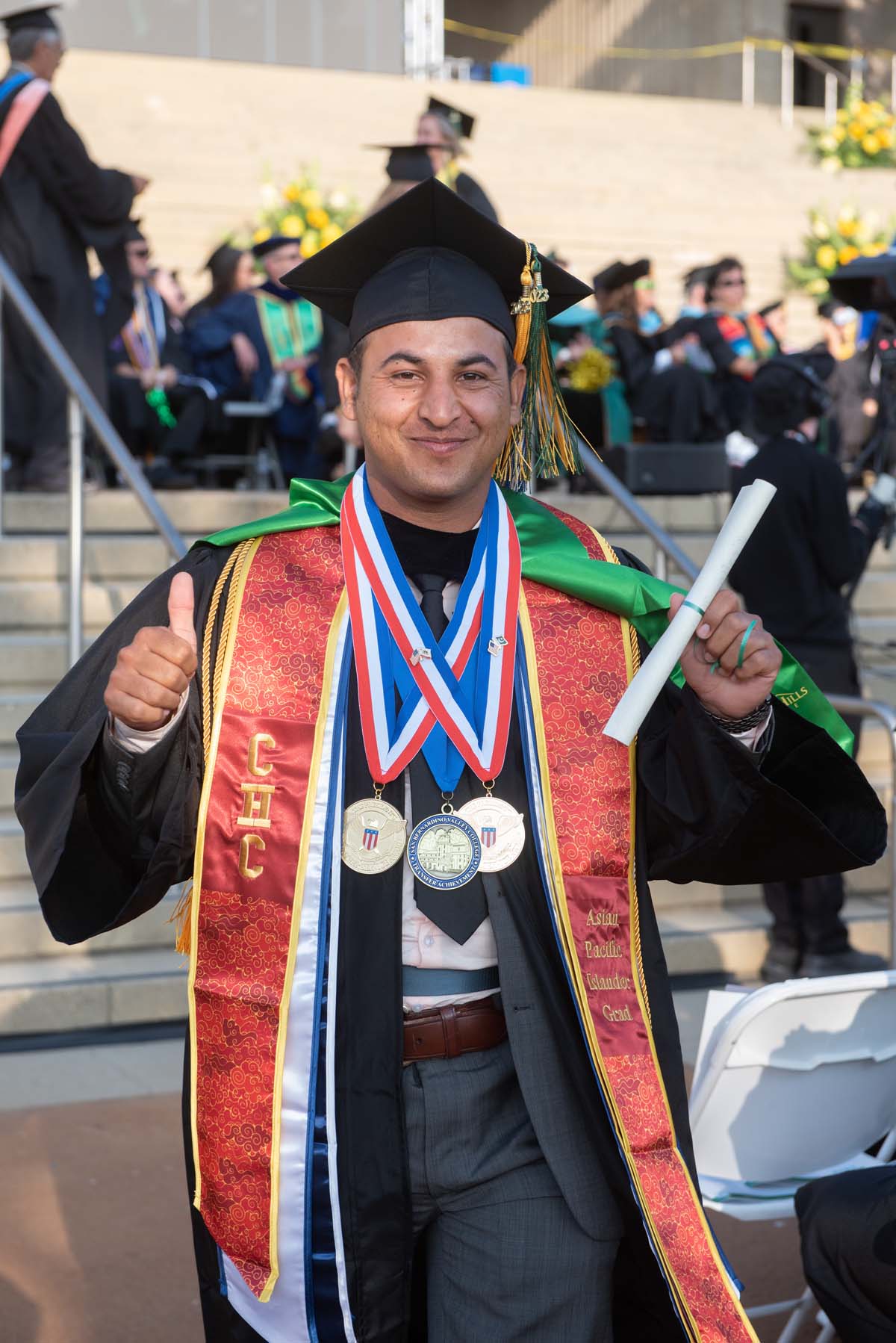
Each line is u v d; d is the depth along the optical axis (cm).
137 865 223
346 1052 215
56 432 763
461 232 226
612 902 224
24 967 541
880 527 580
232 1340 222
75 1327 341
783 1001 290
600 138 1620
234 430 1003
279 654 224
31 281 743
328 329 848
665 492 869
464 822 218
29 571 704
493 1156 218
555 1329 217
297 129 1477
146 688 200
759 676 209
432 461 221
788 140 1692
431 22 2003
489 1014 220
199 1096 220
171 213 1398
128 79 1439
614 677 231
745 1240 393
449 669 225
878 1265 269
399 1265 216
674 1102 225
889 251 601
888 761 734
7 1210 396
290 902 218
